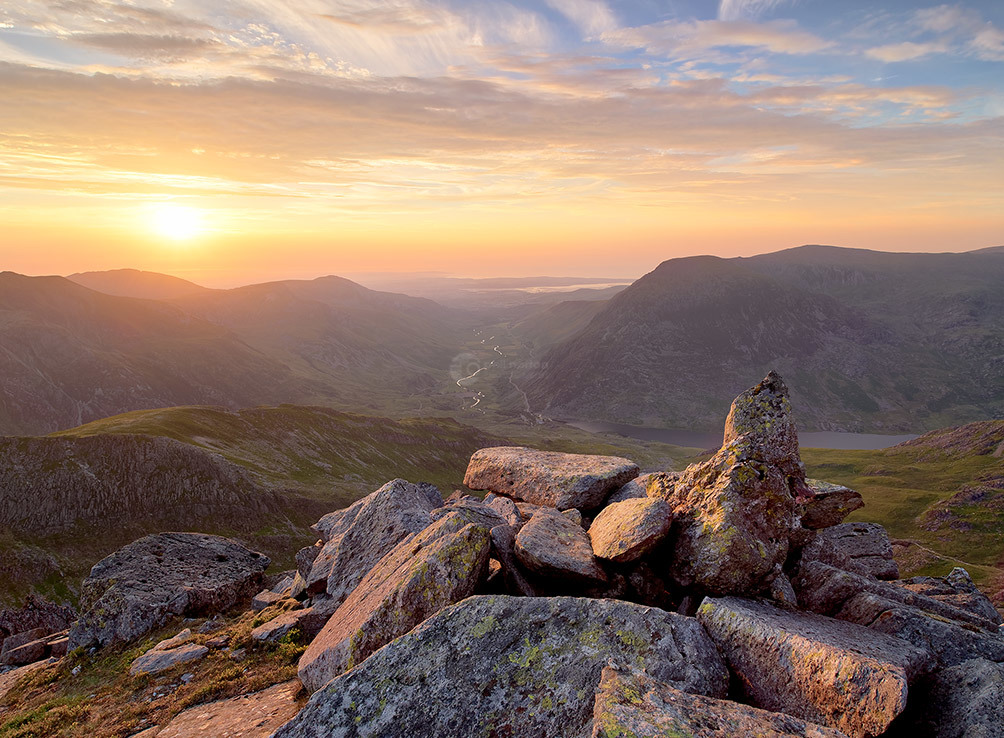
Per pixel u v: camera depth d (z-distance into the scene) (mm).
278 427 194875
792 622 12297
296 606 23641
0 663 30172
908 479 185000
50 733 17469
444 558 14188
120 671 22594
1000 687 10305
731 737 7906
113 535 114250
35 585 99250
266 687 17141
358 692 10539
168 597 28938
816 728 8477
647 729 7816
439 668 10797
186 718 15906
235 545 37812
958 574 22812
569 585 14594
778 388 16578
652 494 17906
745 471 15125
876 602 13562
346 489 163500
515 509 20359
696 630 11664
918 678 11016
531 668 10805
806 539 15859
